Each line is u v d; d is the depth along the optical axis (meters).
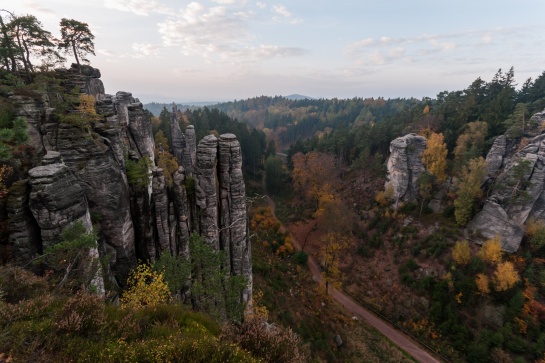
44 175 19.41
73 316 10.14
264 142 140.00
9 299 13.51
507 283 47.59
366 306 55.19
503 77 83.19
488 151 66.69
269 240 65.00
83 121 26.31
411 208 70.06
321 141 114.06
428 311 51.22
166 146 80.19
